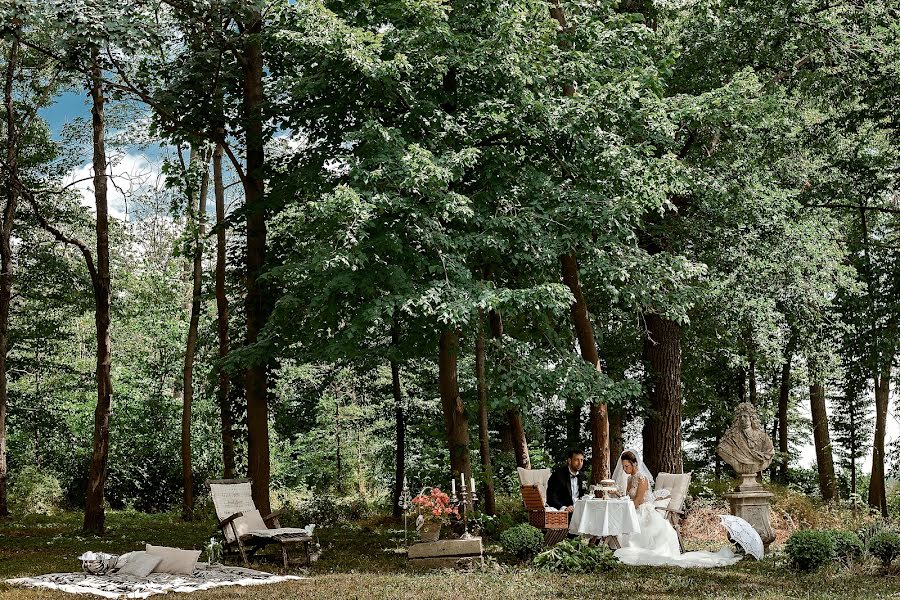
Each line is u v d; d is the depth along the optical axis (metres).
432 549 11.30
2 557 13.17
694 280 16.80
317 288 12.95
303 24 12.89
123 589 9.30
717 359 22.34
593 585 9.38
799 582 9.47
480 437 17.02
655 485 13.26
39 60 18.81
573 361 14.45
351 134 12.77
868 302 19.86
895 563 10.37
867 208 20.94
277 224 17.58
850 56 18.00
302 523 19.70
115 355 31.17
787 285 17.14
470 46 13.64
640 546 12.07
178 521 21.58
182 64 16.50
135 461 27.16
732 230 17.22
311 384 25.69
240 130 16.77
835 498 22.42
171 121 16.91
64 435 27.25
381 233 12.84
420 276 13.00
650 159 14.38
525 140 14.20
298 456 30.70
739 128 15.33
